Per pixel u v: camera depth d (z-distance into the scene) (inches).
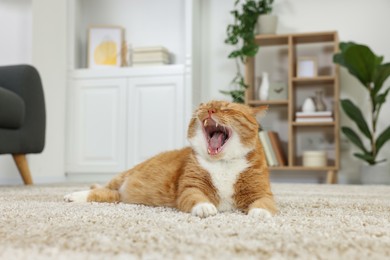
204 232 29.3
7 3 131.6
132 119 152.4
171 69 150.3
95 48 163.9
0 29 131.3
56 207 45.1
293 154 149.2
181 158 49.6
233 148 44.4
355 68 136.3
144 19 170.6
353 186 113.1
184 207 42.3
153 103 151.3
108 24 172.2
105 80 154.6
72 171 155.1
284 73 161.6
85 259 20.9
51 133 144.9
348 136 140.6
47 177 140.4
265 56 162.9
